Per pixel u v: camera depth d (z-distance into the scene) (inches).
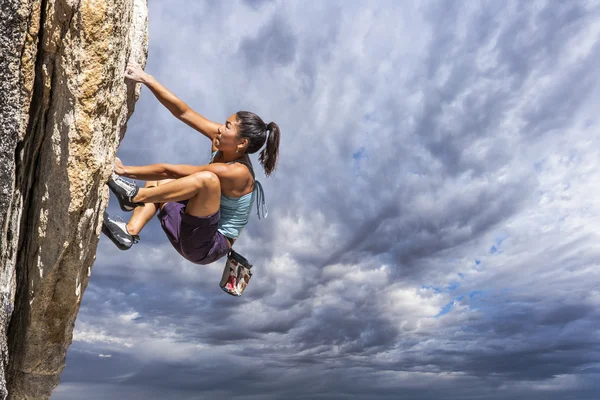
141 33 179.8
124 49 136.9
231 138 182.4
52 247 132.5
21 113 127.4
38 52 126.6
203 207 172.6
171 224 183.9
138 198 156.7
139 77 172.9
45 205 131.5
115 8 125.6
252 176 189.2
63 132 126.5
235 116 183.8
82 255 135.9
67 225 129.6
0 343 134.4
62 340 148.3
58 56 125.1
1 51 122.0
